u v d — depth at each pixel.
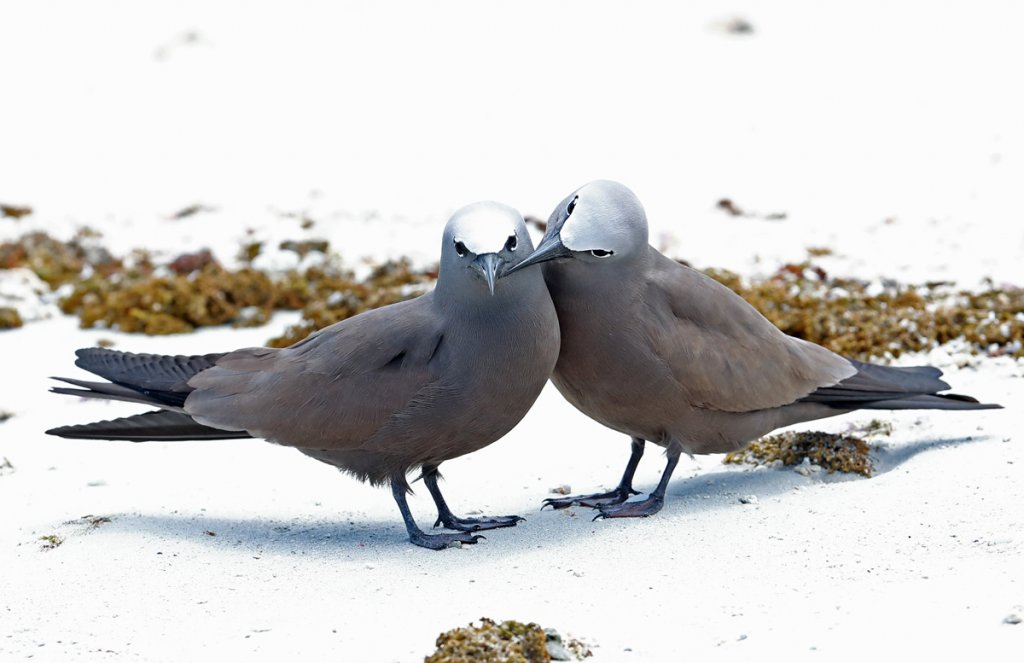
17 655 8.16
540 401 14.03
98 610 8.77
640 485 11.48
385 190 23.67
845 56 30.69
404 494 10.37
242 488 11.58
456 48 32.34
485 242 9.45
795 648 7.50
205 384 10.70
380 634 8.20
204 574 9.36
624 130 26.48
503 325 9.81
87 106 29.20
